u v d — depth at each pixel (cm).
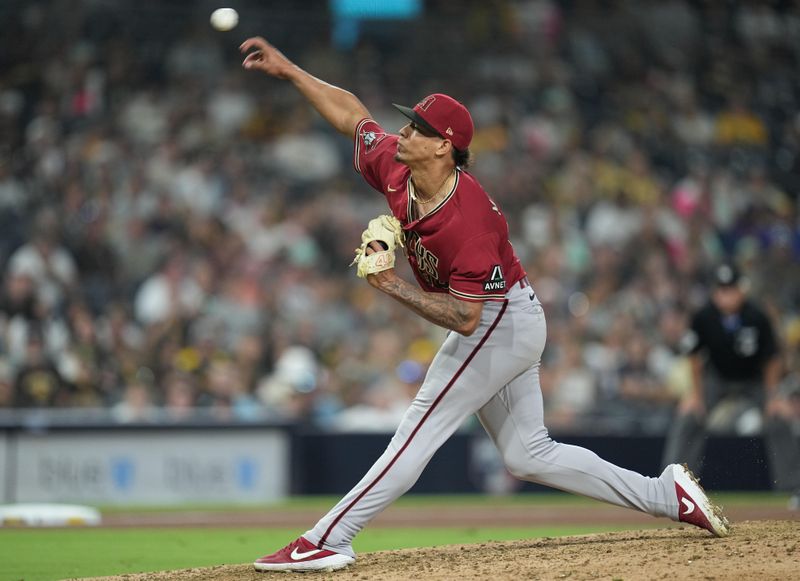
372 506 1788
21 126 5806
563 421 4497
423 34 7206
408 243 1777
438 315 1694
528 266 5484
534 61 7131
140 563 2247
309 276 5253
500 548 1973
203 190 5459
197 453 4081
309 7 7194
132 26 6544
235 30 6731
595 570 1656
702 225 6003
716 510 1886
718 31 7656
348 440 4191
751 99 7338
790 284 5859
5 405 4097
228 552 2444
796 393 4397
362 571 1770
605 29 7431
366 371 4697
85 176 5281
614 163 6400
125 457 4025
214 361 4372
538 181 6156
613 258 5575
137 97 5931
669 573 1606
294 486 4138
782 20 7825
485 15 7319
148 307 4781
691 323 3250
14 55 6116
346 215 5712
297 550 1791
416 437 1784
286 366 4500
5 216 5138
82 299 4809
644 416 4675
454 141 1684
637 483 1873
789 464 3281
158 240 5116
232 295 4878
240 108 6162
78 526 3112
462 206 1695
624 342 4897
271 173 5959
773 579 1549
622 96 7038
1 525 3127
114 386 4303
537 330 1797
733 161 6788
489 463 4259
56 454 3972
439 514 3481
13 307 4359
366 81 6731
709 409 3309
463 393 1777
